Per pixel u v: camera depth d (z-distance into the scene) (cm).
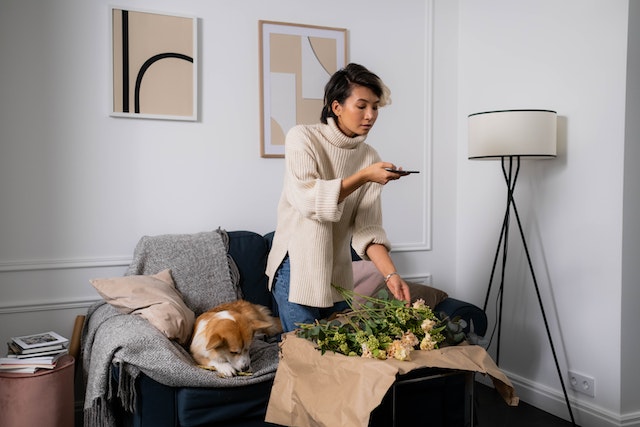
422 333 160
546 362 291
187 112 296
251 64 311
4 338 267
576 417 273
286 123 318
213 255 280
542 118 260
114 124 286
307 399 151
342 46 328
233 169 309
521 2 303
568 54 275
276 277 187
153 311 226
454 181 360
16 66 268
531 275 299
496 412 288
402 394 147
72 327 279
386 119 341
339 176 184
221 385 207
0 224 267
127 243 289
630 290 253
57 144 276
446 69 355
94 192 283
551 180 286
